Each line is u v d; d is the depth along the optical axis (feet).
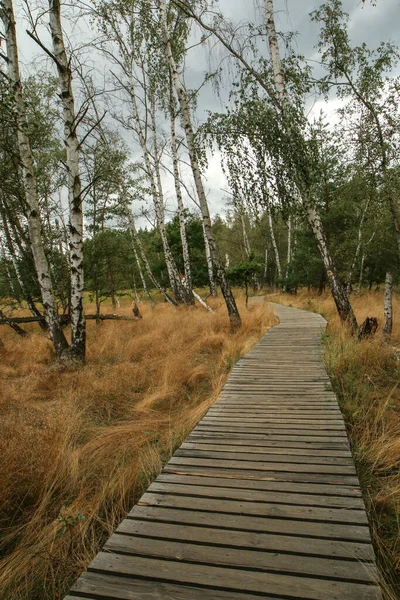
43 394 19.62
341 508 7.95
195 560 6.43
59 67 24.61
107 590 5.82
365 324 26.50
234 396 16.83
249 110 28.30
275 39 29.48
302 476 9.43
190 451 11.21
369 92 29.35
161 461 12.05
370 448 11.89
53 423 14.03
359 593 5.65
